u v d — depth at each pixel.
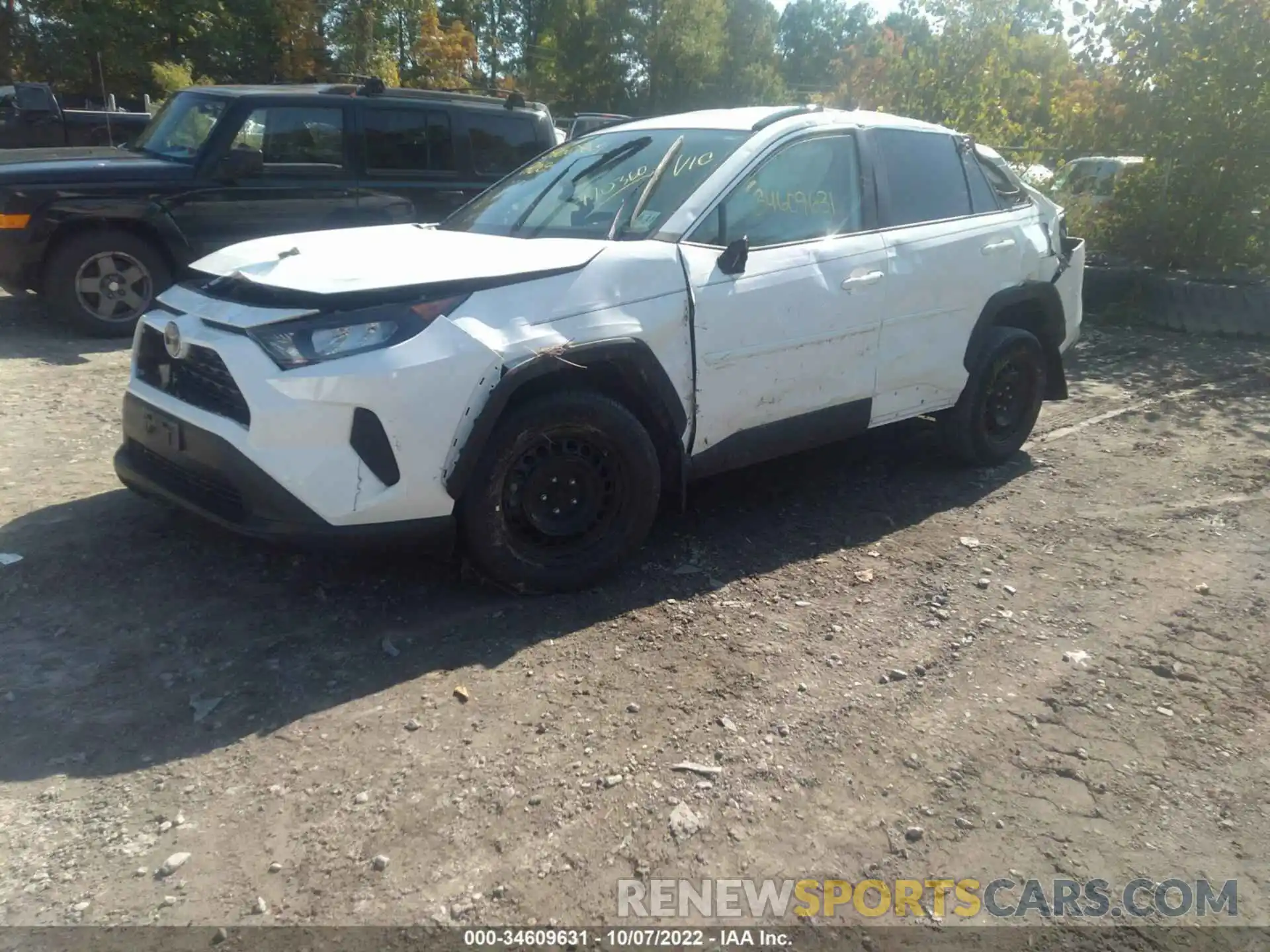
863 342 4.72
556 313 3.77
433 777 2.94
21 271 7.72
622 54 43.72
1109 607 4.12
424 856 2.64
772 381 4.41
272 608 3.89
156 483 3.92
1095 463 5.82
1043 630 3.92
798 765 3.06
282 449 3.40
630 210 4.41
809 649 3.73
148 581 4.06
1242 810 2.94
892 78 11.64
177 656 3.55
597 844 2.70
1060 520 5.01
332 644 3.65
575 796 2.88
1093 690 3.52
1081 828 2.85
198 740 3.10
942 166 5.32
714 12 43.81
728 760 3.06
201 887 2.52
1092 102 10.61
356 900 2.49
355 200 8.55
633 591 4.13
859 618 3.97
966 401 5.41
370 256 3.88
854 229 4.79
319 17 27.75
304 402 3.38
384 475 3.51
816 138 4.74
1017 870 2.68
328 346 3.44
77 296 7.91
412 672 3.49
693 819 2.81
